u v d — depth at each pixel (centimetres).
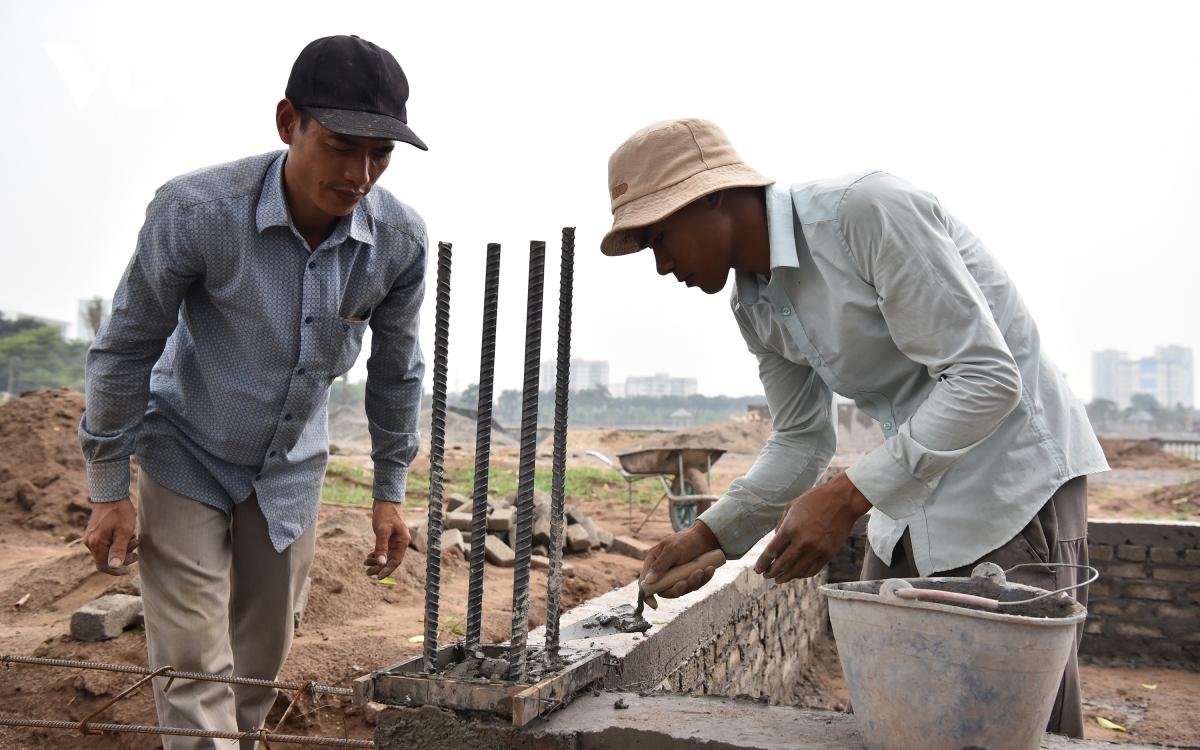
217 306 255
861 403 237
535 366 208
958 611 162
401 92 245
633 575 632
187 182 242
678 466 871
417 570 522
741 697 221
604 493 1323
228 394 260
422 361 304
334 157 232
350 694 234
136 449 262
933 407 194
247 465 270
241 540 279
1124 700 561
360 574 487
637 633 296
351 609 452
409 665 212
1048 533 226
